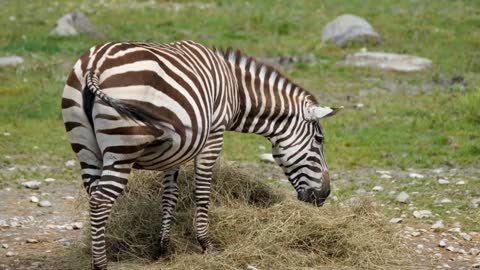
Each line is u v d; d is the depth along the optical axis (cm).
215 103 1880
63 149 3206
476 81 4444
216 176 2194
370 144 3331
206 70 1852
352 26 5353
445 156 3173
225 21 5806
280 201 2219
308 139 2123
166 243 1969
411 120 3697
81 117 1647
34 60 4616
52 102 3834
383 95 4150
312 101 2152
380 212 2258
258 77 2081
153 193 2144
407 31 5553
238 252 1917
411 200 2619
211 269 1864
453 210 2505
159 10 6144
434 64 4794
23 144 3231
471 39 5344
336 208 2161
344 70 4650
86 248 2020
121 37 5297
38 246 2114
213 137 1905
